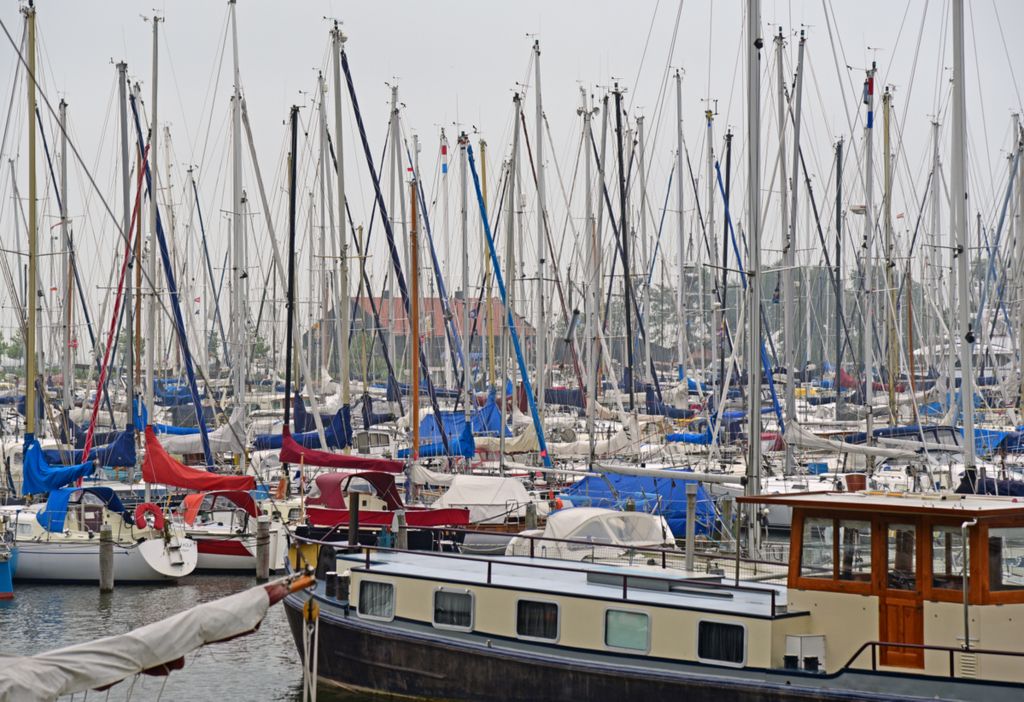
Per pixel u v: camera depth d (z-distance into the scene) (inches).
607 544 1141.1
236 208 2509.8
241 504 1872.5
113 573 1740.9
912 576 848.3
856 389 2972.4
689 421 2568.9
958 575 834.2
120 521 1856.5
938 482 1941.4
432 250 2797.7
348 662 1103.0
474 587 1031.0
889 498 906.7
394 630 1069.1
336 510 1614.2
